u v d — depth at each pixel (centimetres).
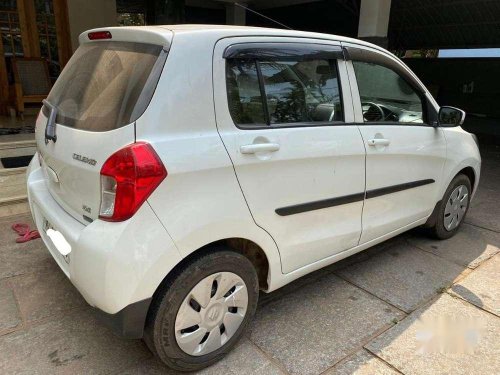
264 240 233
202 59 205
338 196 268
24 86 724
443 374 229
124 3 1248
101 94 212
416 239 401
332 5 1157
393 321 272
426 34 1177
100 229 189
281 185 233
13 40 750
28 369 220
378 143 287
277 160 227
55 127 232
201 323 216
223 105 211
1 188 438
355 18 1159
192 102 201
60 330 251
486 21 999
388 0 738
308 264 267
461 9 990
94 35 240
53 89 267
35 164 295
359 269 340
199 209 200
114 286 184
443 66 1163
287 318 272
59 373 218
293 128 239
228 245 228
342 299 296
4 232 374
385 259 358
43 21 771
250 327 262
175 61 197
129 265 184
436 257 363
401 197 323
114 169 185
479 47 1115
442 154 352
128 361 229
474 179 414
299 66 247
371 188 291
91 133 201
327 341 251
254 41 227
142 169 182
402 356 241
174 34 201
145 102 191
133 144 185
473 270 342
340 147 261
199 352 220
